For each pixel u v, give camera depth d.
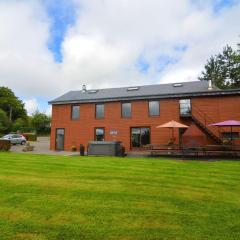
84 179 10.41
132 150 30.69
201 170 13.05
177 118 29.52
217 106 28.41
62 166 13.97
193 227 5.55
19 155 20.16
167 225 5.66
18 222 5.75
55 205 6.94
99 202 7.26
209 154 23.95
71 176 11.03
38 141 51.06
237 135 27.44
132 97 31.06
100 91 36.06
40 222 5.77
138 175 11.48
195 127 25.25
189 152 23.72
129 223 5.76
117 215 6.25
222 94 28.17
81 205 6.96
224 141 25.92
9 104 75.19
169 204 7.20
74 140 33.25
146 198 7.76
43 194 8.00
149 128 30.47
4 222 5.74
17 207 6.75
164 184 9.75
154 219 6.02
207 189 9.04
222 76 55.88
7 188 8.64
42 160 16.70
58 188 8.78
